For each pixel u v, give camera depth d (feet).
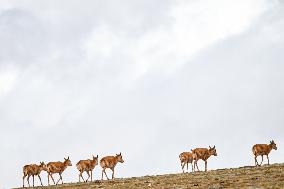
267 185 260.42
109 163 381.19
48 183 375.04
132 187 297.94
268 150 379.35
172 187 282.36
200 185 281.13
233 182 281.33
